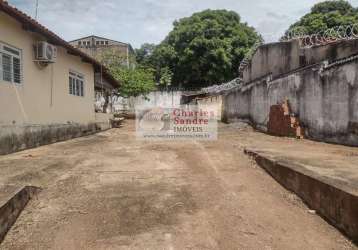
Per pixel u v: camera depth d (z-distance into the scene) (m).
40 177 5.66
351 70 8.34
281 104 12.30
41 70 10.25
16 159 7.16
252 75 18.66
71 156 7.80
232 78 32.94
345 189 3.75
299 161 5.98
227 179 6.01
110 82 19.09
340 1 30.03
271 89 13.66
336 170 5.04
